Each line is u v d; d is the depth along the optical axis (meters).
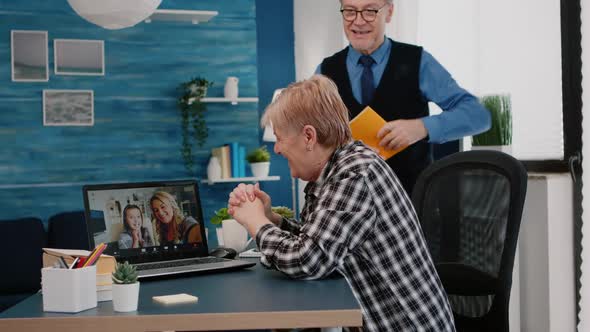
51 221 5.03
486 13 4.22
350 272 1.76
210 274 1.92
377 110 3.29
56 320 1.35
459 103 3.23
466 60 4.37
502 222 2.16
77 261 1.44
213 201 5.55
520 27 4.00
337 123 1.81
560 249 3.56
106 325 1.35
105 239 2.04
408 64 3.28
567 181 3.58
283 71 5.92
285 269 1.69
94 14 2.74
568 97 3.66
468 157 2.30
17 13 5.29
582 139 3.38
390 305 1.75
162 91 5.49
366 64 3.30
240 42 5.61
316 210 1.70
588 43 3.19
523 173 2.13
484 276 2.17
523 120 4.04
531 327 3.66
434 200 2.36
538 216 3.58
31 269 4.84
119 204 2.10
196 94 5.41
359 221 1.67
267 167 5.41
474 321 2.20
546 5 3.81
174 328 1.35
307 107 1.78
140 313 1.37
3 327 1.35
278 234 1.76
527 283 3.68
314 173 1.85
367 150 1.80
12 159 5.28
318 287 1.61
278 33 5.91
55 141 5.34
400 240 1.74
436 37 4.57
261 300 1.48
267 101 5.90
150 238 2.14
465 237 2.27
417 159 3.22
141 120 5.46
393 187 1.75
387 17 3.29
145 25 5.46
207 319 1.35
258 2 5.89
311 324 1.36
